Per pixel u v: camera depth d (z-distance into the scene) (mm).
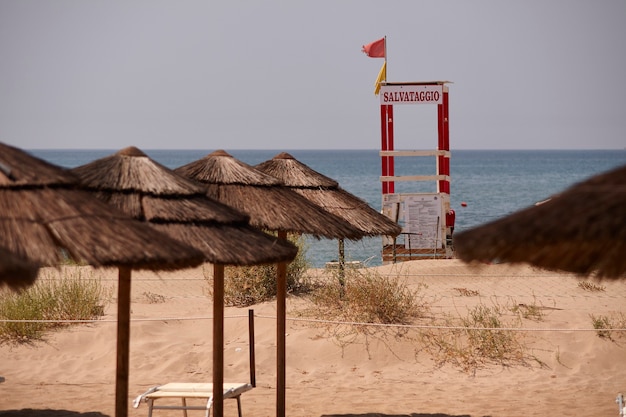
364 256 34094
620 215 5855
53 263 6461
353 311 17391
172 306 19656
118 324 8102
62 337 17078
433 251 26625
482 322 16703
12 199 6754
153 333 17484
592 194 6148
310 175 13953
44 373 15594
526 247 6047
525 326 16875
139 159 9023
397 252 26859
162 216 8500
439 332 16578
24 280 5992
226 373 15430
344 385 14820
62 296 18469
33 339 17047
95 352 16625
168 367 15727
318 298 18516
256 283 19719
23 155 7371
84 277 22266
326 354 16078
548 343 16125
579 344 16125
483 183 116750
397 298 17406
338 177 143250
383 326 16672
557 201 6246
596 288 20609
